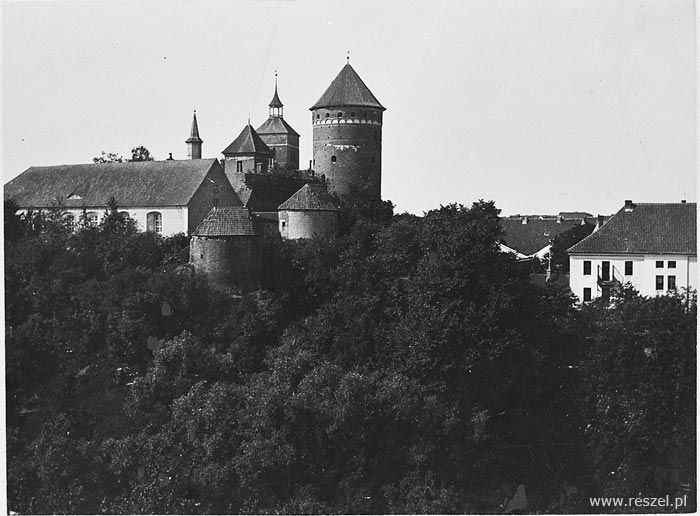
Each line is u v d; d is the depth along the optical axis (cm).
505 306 6625
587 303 8269
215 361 7094
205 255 8400
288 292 8444
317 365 6694
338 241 8975
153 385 6812
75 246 8700
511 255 7250
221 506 5919
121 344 7469
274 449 5953
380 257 8062
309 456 6062
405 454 6122
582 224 10731
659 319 7381
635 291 7875
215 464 5959
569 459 6556
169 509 5912
